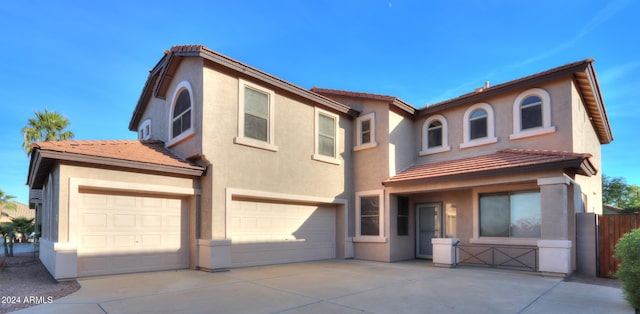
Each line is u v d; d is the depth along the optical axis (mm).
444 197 14656
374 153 14883
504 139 13305
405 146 15297
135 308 6539
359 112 15633
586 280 9664
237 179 11500
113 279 9242
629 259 6742
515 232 12555
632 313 6371
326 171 14477
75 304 6805
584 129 13367
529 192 12383
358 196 15195
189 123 11688
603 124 15391
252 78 12156
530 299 7402
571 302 7160
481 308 6707
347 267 12109
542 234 10445
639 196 32781
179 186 10891
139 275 9875
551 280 9578
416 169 14570
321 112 14523
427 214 15172
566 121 11844
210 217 10781
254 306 6746
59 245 8820
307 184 13664
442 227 14578
